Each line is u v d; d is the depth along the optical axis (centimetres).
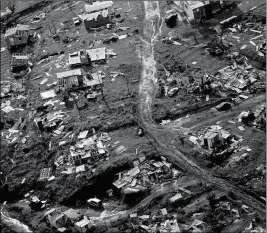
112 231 6650
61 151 8144
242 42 9619
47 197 7569
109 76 9712
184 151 7600
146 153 7669
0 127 9069
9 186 7869
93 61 10231
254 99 8312
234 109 8200
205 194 6856
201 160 7362
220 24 10225
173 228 6431
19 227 7244
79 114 8881
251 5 10562
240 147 7394
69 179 7600
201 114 8300
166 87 9075
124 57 10212
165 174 7312
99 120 8606
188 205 6775
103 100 9088
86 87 9494
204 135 7644
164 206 6844
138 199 7075
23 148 8394
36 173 7938
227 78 8888
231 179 6962
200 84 8744
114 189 7369
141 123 8400
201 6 10450
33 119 9062
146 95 9038
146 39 10681
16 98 9806
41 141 8450
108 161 7700
